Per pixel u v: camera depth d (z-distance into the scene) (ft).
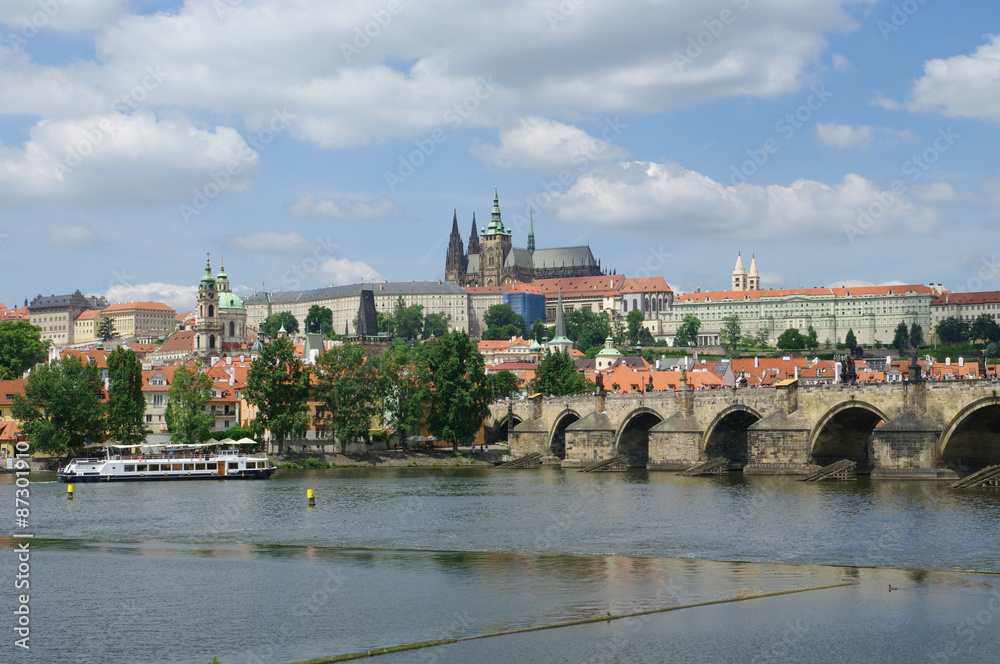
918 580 305.32
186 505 507.30
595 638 252.21
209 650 246.47
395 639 253.24
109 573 329.93
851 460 572.51
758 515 433.48
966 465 528.63
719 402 652.48
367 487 600.80
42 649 248.11
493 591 298.15
